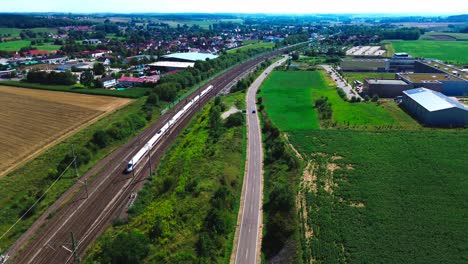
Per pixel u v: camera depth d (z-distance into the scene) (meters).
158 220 77.62
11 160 111.31
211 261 69.25
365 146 118.69
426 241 72.12
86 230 81.50
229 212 84.69
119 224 83.06
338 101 176.12
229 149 118.31
